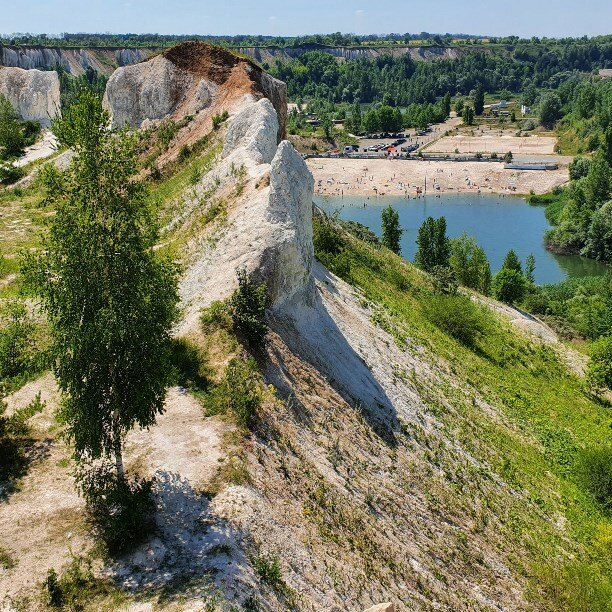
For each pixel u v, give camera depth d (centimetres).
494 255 10781
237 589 1495
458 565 2361
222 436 2098
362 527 2112
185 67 6300
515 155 17762
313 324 3212
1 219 5284
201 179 4412
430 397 3519
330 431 2562
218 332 2673
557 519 3053
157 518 1728
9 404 2355
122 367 1684
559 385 4806
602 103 19212
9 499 1822
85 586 1514
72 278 1609
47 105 9931
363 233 6512
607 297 7400
